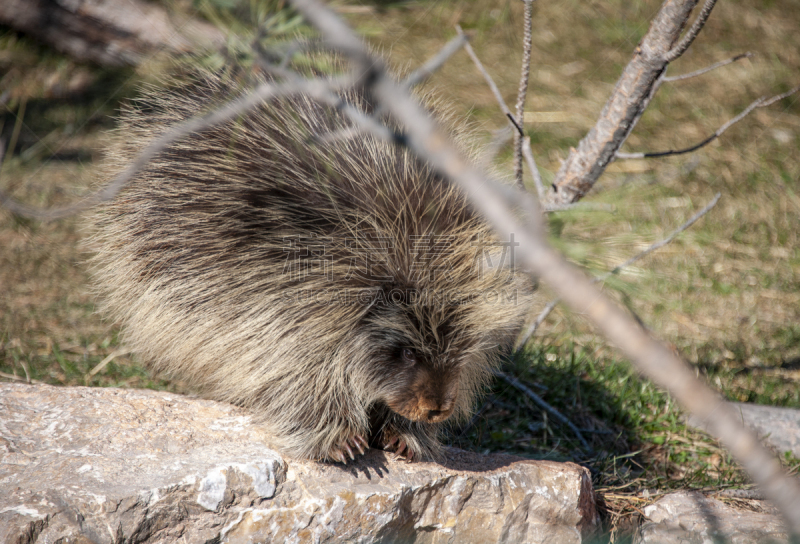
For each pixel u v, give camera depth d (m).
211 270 4.88
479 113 12.20
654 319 8.38
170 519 4.14
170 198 5.14
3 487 4.01
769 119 12.91
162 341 5.33
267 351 4.70
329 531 4.40
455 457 5.17
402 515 4.63
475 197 1.59
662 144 12.22
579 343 8.06
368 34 2.60
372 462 4.87
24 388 5.05
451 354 4.38
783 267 9.59
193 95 5.31
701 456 6.34
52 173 11.09
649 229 9.84
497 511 4.86
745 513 5.12
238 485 4.31
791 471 5.89
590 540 5.03
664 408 6.97
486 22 14.19
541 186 5.59
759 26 15.63
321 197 4.59
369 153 4.76
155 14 4.23
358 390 4.61
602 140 5.52
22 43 5.51
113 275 5.79
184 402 5.18
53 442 4.50
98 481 4.11
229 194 4.84
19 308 8.28
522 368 7.25
